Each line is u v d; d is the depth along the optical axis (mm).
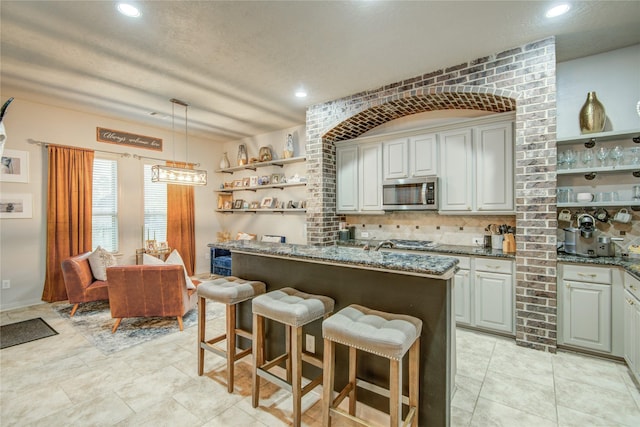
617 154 2711
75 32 2492
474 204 3371
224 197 6359
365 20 2361
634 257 2631
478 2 2158
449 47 2768
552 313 2680
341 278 2115
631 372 2320
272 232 5789
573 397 2084
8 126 3926
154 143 5379
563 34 2574
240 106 4297
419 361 1779
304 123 5160
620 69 2799
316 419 1906
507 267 2949
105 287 3730
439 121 3877
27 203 4082
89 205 4523
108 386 2246
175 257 3625
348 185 4371
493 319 3031
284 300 2014
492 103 3242
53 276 4207
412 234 4199
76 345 2924
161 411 1972
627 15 2311
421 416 1771
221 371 2459
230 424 1857
